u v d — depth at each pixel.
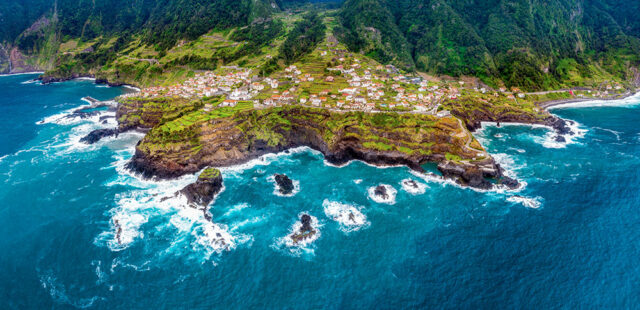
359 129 134.25
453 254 83.44
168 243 88.19
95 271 79.75
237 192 110.88
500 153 139.00
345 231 91.88
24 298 73.12
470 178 113.38
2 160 134.00
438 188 112.56
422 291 73.69
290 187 111.38
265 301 72.00
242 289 74.81
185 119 134.88
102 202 105.56
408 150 127.94
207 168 115.56
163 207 102.88
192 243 88.25
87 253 85.00
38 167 128.12
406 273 78.25
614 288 73.12
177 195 106.94
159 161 120.50
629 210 98.81
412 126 133.88
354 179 118.62
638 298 70.69
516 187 111.44
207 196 106.31
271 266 80.69
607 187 111.12
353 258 82.81
